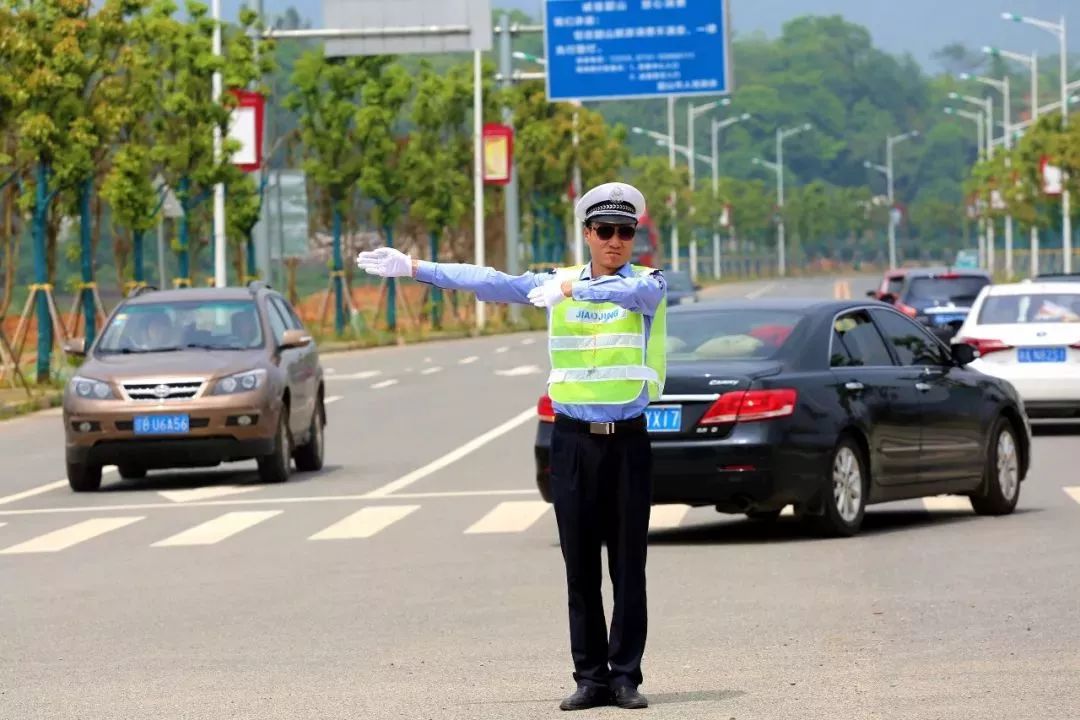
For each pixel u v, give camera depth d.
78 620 25.42
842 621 23.66
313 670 21.34
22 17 75.38
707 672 20.62
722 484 30.94
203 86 90.94
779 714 18.33
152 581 29.09
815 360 32.25
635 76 126.56
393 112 128.50
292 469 48.88
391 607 25.84
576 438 18.59
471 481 43.84
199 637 23.81
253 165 93.31
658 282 18.47
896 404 33.41
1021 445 36.91
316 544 33.31
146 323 46.66
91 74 77.81
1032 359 51.81
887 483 33.31
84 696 20.19
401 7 113.25
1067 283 54.34
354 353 112.12
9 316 132.00
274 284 115.88
